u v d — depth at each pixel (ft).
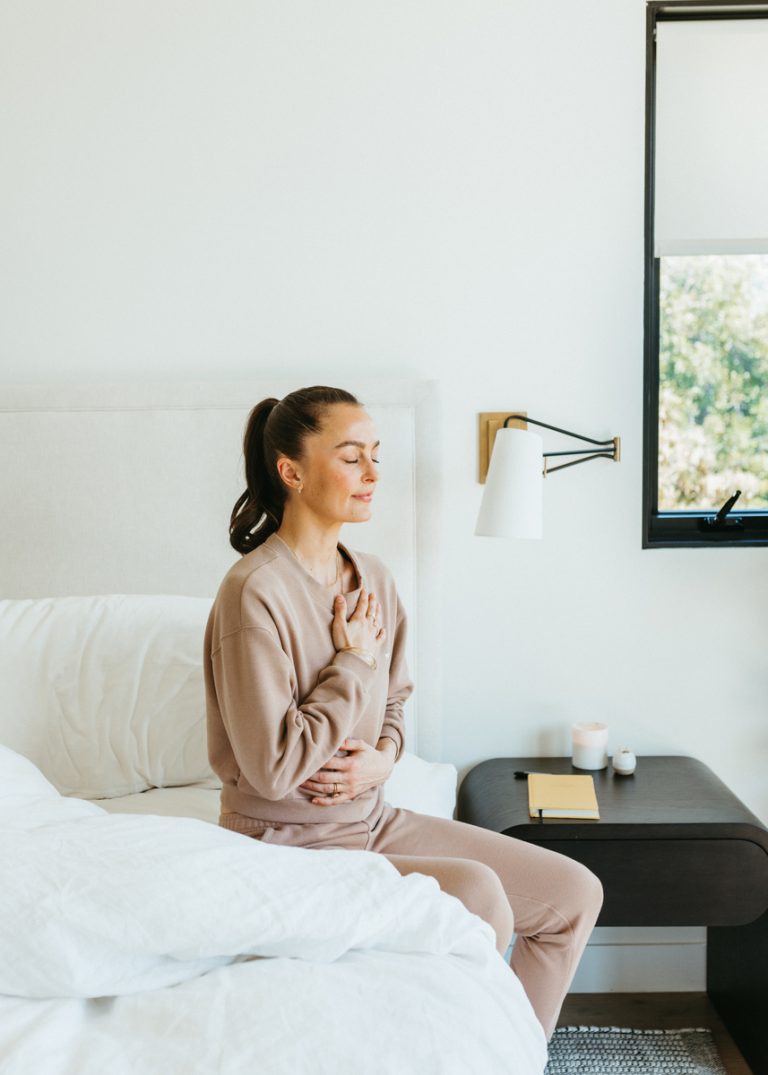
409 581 7.86
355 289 7.89
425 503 7.80
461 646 8.07
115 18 7.73
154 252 7.89
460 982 3.89
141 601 6.97
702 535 8.23
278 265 7.88
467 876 5.05
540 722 8.13
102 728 6.45
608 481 7.94
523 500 7.07
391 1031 3.46
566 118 7.75
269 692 5.02
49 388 7.78
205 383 7.77
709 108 7.93
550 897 5.51
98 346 7.95
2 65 7.77
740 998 7.15
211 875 3.89
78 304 7.93
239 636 5.08
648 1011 7.73
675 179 7.98
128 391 7.77
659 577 8.00
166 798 6.27
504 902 5.11
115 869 3.84
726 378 8.31
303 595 5.41
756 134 7.97
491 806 7.08
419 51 7.73
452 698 8.13
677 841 6.67
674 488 8.38
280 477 5.57
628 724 8.13
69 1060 3.27
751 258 8.24
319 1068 3.24
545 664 8.09
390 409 7.74
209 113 7.79
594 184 7.79
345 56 7.74
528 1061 3.82
